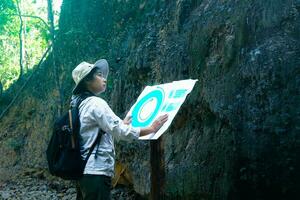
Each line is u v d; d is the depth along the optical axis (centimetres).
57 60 1148
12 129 1269
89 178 323
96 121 330
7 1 1329
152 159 363
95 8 1030
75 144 328
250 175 412
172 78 568
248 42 443
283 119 389
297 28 405
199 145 484
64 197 769
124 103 710
